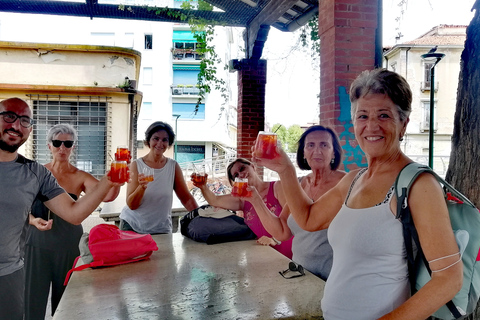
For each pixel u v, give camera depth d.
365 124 1.38
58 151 3.21
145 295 1.91
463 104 2.11
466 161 2.07
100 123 10.03
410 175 1.25
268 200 3.25
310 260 2.39
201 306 1.78
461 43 24.61
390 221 1.28
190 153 34.16
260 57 7.10
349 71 4.02
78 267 2.28
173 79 32.72
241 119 7.18
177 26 31.66
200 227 2.98
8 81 9.54
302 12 6.24
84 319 1.64
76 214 2.35
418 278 1.25
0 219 2.12
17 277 2.20
